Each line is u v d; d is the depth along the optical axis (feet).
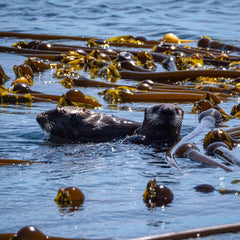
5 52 173.99
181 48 178.19
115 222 47.85
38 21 238.48
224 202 52.75
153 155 72.28
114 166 66.95
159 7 272.31
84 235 44.93
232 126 90.53
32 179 61.36
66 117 81.51
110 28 225.15
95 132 81.05
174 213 49.93
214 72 141.28
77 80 132.87
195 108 103.24
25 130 86.02
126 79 142.41
